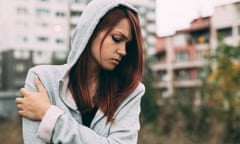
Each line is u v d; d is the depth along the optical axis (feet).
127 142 5.13
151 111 35.17
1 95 65.51
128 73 5.24
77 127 4.78
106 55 4.87
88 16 4.94
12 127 37.37
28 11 134.82
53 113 4.77
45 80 5.12
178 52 108.58
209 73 33.76
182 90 36.91
